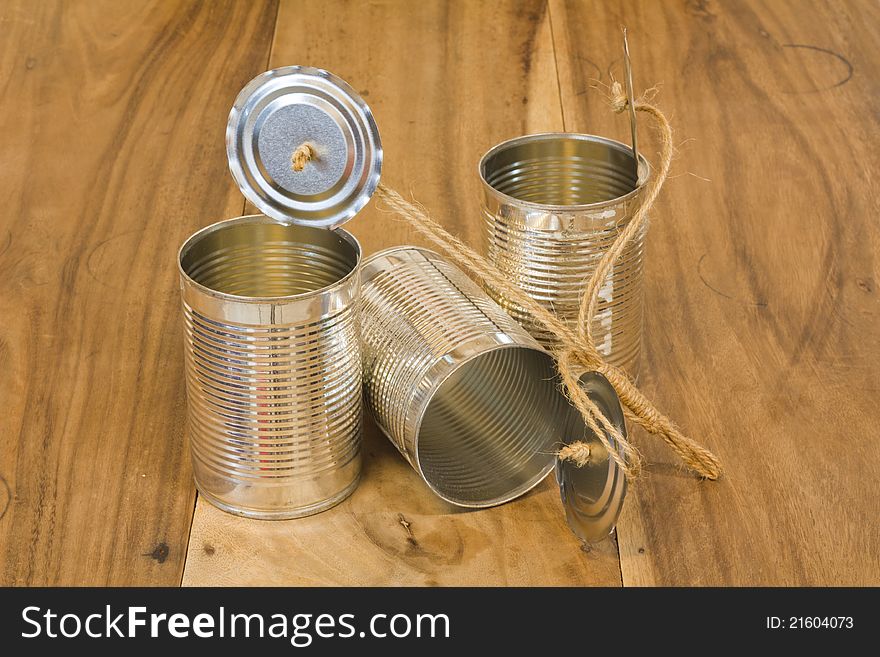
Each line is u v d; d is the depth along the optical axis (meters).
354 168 1.05
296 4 2.14
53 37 2.03
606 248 1.12
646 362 1.30
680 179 1.65
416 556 1.04
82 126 1.78
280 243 1.12
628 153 1.20
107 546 1.05
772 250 1.50
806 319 1.38
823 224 1.56
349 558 1.04
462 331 1.05
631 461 0.97
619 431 0.99
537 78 1.90
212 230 1.08
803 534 1.06
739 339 1.34
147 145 1.73
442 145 1.72
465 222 1.54
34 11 2.11
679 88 1.88
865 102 1.86
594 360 1.04
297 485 1.06
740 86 1.89
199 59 1.96
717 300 1.41
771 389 1.25
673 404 1.23
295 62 1.94
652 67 1.94
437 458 1.15
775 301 1.41
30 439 1.18
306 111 1.03
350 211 1.06
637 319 1.19
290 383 1.01
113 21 2.08
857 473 1.14
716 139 1.75
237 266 1.12
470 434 1.17
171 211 1.58
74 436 1.18
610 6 2.14
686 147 1.72
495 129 1.76
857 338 1.34
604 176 1.24
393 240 1.49
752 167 1.68
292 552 1.04
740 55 1.99
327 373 1.03
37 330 1.34
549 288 1.14
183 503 1.10
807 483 1.12
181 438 1.19
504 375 1.18
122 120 1.79
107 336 1.34
